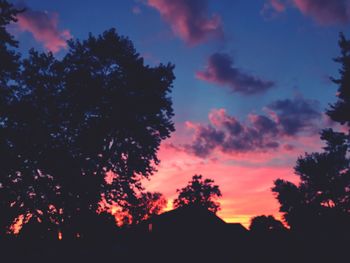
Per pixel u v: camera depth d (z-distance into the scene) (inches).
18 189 1082.1
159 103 1218.6
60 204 1135.6
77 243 1184.2
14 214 1085.1
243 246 1242.0
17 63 1055.0
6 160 1052.5
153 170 1251.8
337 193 2033.7
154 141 1229.1
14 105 1074.1
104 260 1226.0
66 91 1171.9
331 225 1977.1
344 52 1622.8
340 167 2068.2
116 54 1216.2
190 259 1190.3
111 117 1159.6
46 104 1163.9
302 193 2361.0
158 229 1224.8
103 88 1171.9
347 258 1300.4
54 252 1155.9
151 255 1210.6
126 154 1216.2
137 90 1228.5
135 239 1282.0
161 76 1252.5
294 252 1347.2
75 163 1139.3
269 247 1337.4
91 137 1128.2
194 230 1214.9
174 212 1237.7
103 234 1226.6
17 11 986.1
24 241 1147.9
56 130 1152.8
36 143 1117.7
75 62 1216.8
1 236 1104.2
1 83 1067.3
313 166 2129.7
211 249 1203.2
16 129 1093.1
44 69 1192.8
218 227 1227.9
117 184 1203.2
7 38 992.2
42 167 1120.2
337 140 1838.1
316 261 1309.1
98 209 1183.6
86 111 1181.1
